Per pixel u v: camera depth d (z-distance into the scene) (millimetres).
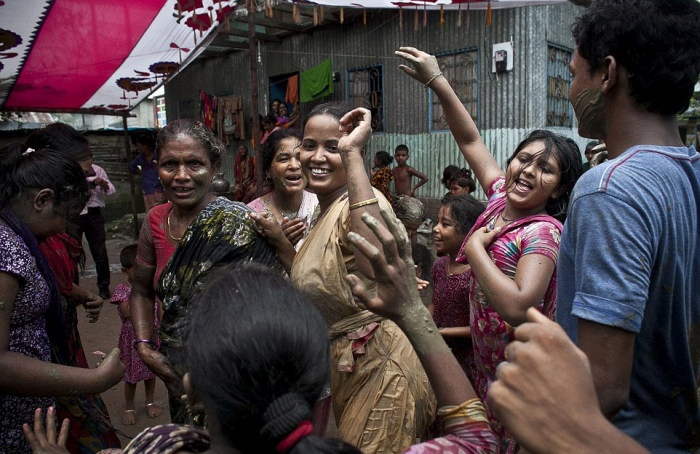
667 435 1164
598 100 1244
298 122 10586
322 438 832
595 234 1070
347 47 10031
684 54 1090
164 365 2154
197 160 2186
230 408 807
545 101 7977
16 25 5070
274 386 807
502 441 1925
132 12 5078
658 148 1134
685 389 1162
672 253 1083
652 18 1091
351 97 10227
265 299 876
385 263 1009
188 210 2283
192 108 14062
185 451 967
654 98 1141
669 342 1135
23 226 1787
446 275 2738
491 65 8133
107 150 12766
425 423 1911
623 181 1070
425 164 9188
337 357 1854
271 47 11461
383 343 1838
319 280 1844
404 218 4160
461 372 1051
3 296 1635
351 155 1581
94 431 2154
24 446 1808
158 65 6566
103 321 5312
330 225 1866
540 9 7734
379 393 1799
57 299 1944
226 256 2016
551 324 814
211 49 12414
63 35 5418
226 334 823
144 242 2428
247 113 12266
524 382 783
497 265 1821
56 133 2689
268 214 2113
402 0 5684
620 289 1023
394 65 9352
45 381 1657
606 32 1153
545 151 1820
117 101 8117
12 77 6508
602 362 1037
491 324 1870
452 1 5715
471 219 2656
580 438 749
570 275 1188
